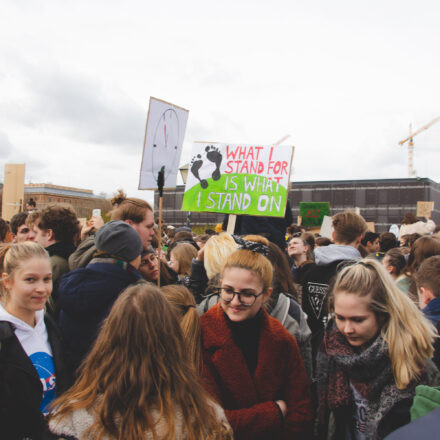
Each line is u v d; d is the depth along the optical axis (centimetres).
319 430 218
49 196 7150
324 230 822
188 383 147
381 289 192
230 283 202
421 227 682
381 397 186
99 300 228
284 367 208
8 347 206
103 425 131
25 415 200
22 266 214
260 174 419
